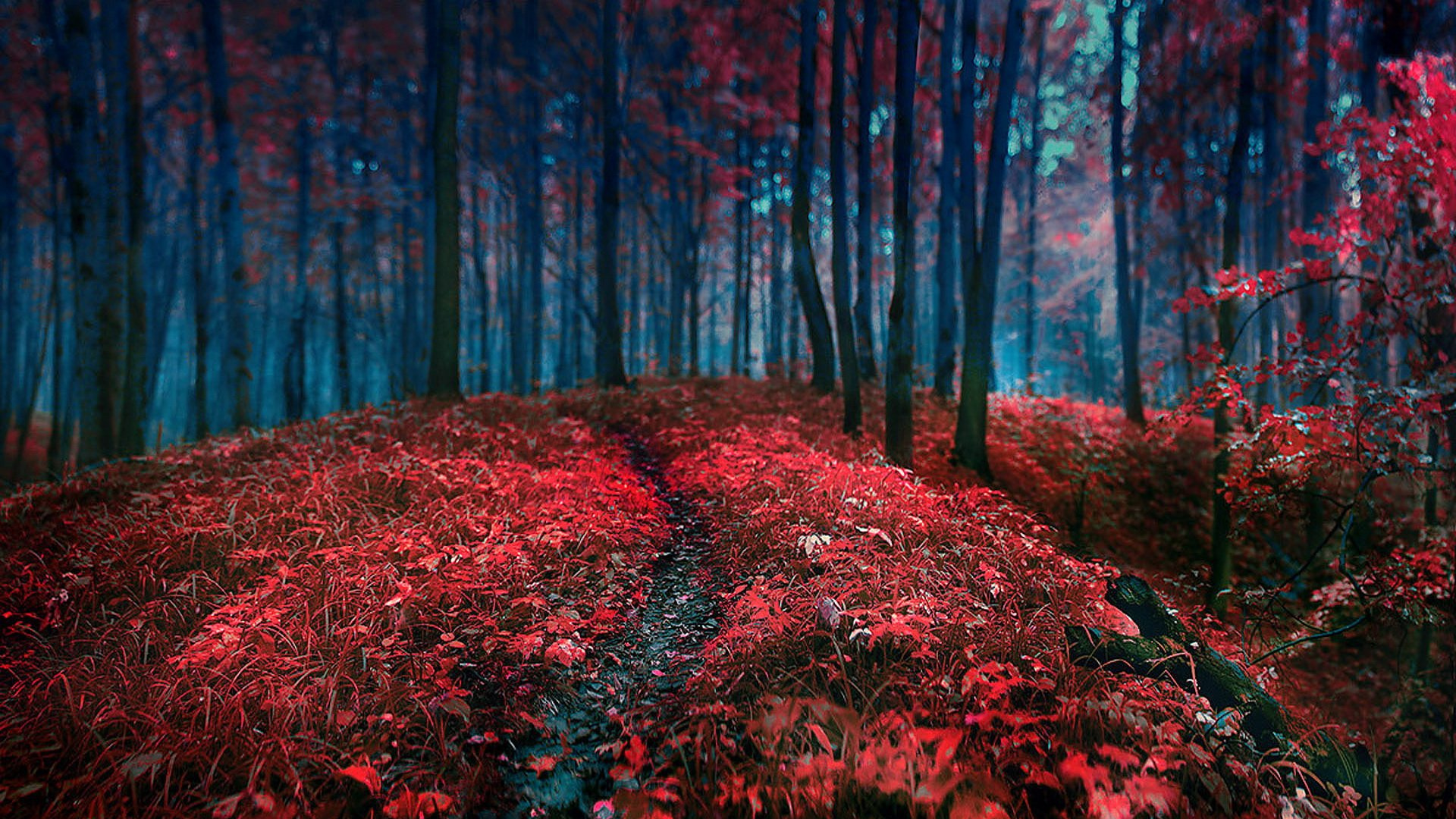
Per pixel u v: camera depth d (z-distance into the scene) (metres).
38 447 26.69
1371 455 5.45
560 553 5.50
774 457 8.25
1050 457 12.97
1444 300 5.21
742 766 3.05
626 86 23.86
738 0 21.48
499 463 7.46
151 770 2.82
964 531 5.66
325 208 24.61
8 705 3.33
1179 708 3.38
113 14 13.07
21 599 4.43
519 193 27.58
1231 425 10.04
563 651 3.95
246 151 28.83
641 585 5.55
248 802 2.71
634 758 3.10
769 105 23.47
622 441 11.51
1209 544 11.72
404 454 6.98
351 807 2.86
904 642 3.81
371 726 3.28
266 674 3.45
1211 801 2.96
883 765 2.89
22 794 2.61
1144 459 14.52
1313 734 3.90
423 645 4.11
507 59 26.69
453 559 4.81
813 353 17.02
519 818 2.94
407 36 26.75
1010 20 10.72
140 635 4.02
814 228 30.38
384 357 31.45
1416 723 6.73
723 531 6.46
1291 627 6.84
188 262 32.12
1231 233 11.61
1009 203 34.94
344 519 5.53
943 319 17.86
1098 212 36.34
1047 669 3.55
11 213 27.11
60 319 22.38
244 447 8.52
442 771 3.09
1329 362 5.70
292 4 25.48
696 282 26.81
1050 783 2.84
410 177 28.14
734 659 3.93
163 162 30.19
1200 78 16.45
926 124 24.73
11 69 19.27
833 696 3.53
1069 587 4.59
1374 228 5.87
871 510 5.95
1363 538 9.85
